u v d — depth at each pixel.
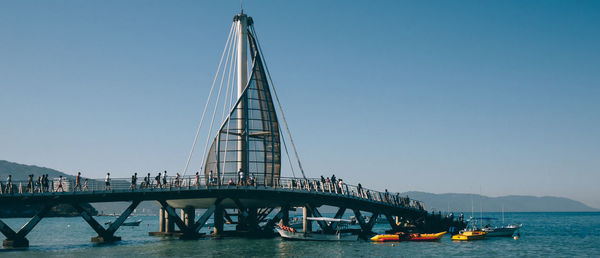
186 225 71.44
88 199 57.03
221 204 69.94
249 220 68.94
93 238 60.31
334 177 67.81
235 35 83.12
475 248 63.09
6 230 56.38
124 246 58.59
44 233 114.00
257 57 82.31
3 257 49.31
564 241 79.56
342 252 55.34
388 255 54.16
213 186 61.94
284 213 68.56
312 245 61.56
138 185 59.72
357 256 52.44
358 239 70.81
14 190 53.34
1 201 52.12
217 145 76.44
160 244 60.72
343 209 69.56
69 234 109.00
